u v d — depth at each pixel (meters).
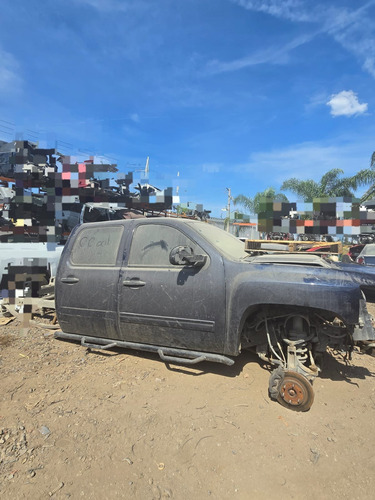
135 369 3.43
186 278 3.09
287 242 4.20
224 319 2.93
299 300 2.65
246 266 2.95
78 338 3.79
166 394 2.94
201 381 3.16
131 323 3.35
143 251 3.41
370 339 2.65
